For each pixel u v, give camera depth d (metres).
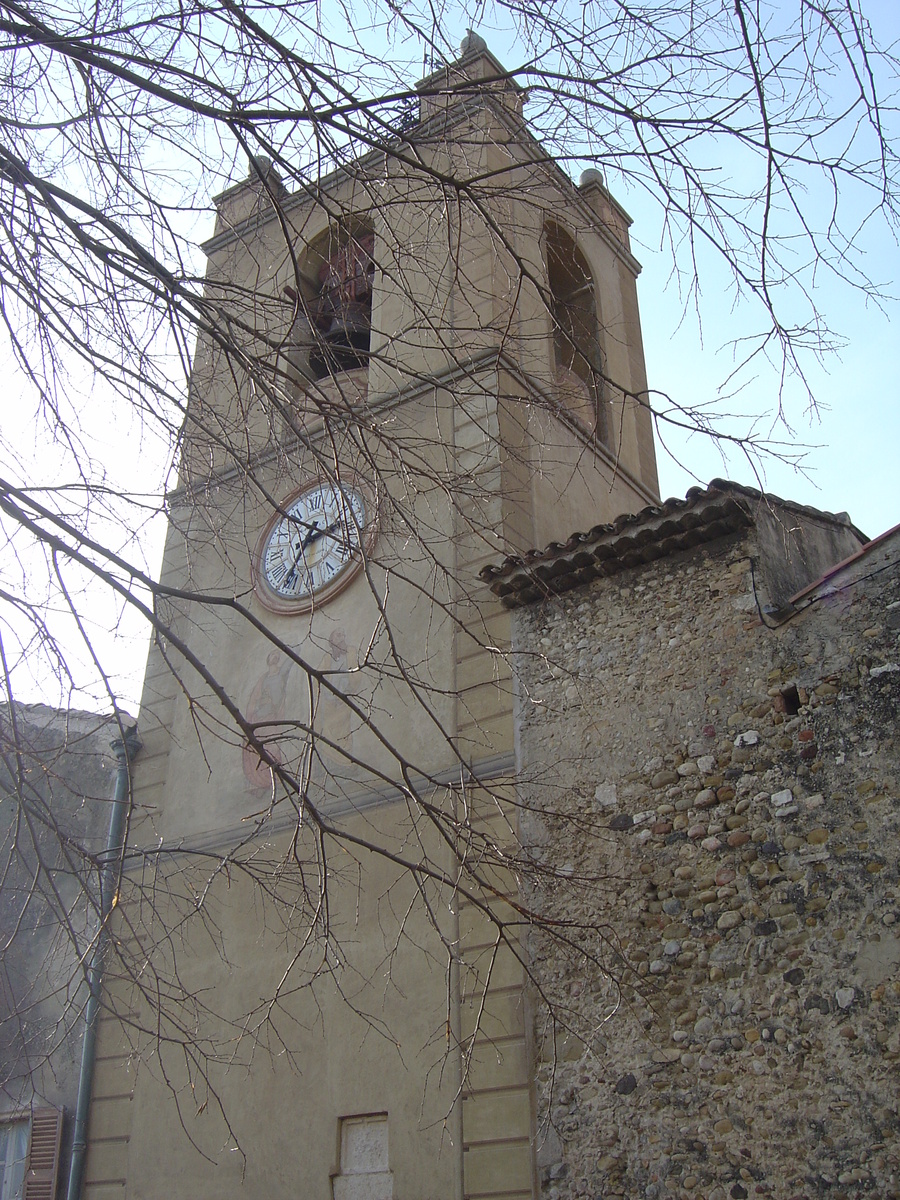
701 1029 8.00
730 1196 7.42
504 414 12.02
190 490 6.37
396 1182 8.94
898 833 7.75
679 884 8.55
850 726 8.26
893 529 8.61
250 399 6.03
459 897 9.63
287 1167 9.59
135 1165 10.59
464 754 10.25
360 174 5.62
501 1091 8.67
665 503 9.63
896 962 7.42
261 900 10.93
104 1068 11.38
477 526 7.36
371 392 12.95
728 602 9.35
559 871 9.15
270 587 12.77
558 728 9.83
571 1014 8.60
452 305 12.75
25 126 5.26
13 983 12.65
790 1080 7.51
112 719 5.68
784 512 9.88
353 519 5.58
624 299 16.70
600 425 14.74
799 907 7.96
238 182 5.64
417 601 11.43
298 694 11.91
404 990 9.59
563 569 10.27
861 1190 7.00
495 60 13.17
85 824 13.61
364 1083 9.48
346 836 5.54
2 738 5.46
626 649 9.78
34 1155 11.28
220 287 5.81
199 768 12.34
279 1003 10.30
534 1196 8.18
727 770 8.72
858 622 8.52
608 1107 8.14
